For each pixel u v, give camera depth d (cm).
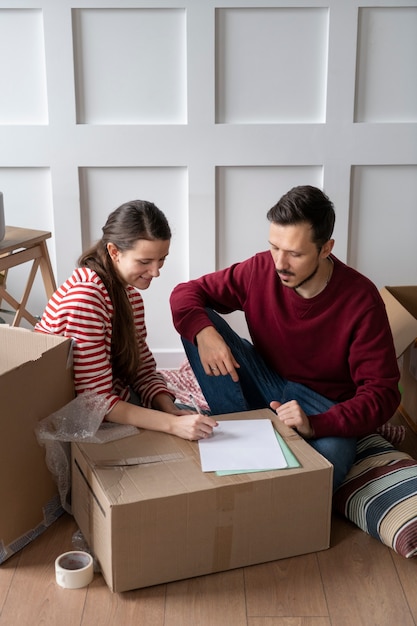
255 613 179
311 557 199
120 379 227
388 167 299
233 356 231
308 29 284
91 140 291
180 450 199
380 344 213
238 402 228
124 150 292
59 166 294
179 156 293
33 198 300
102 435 204
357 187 301
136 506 177
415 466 212
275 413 227
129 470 189
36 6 277
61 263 304
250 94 291
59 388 205
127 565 182
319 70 288
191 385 293
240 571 193
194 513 183
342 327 216
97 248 212
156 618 178
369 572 193
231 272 235
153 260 206
